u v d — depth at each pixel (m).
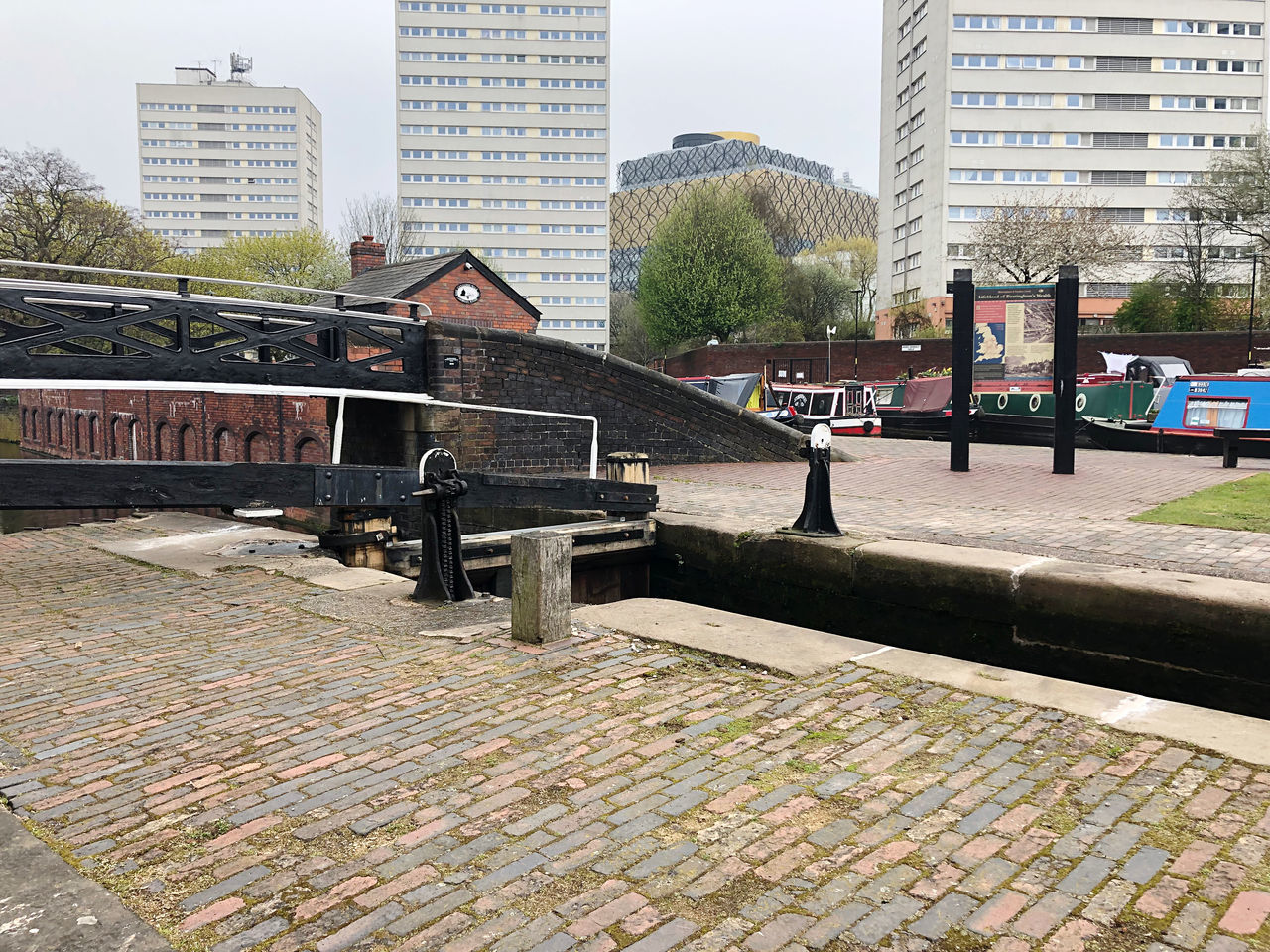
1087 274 49.31
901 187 71.06
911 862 3.06
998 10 62.56
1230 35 63.66
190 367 9.30
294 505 7.96
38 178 38.91
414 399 11.70
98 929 2.64
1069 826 3.31
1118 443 20.06
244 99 152.12
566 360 14.38
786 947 2.59
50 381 8.29
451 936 2.65
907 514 9.84
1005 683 4.93
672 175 148.00
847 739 4.17
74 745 4.21
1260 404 16.75
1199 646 5.69
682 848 3.17
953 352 13.88
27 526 20.42
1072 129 63.62
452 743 4.17
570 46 97.06
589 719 4.46
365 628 6.28
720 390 25.78
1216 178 44.56
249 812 3.49
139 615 6.68
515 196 97.81
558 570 5.88
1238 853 3.10
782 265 56.75
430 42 95.81
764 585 8.62
